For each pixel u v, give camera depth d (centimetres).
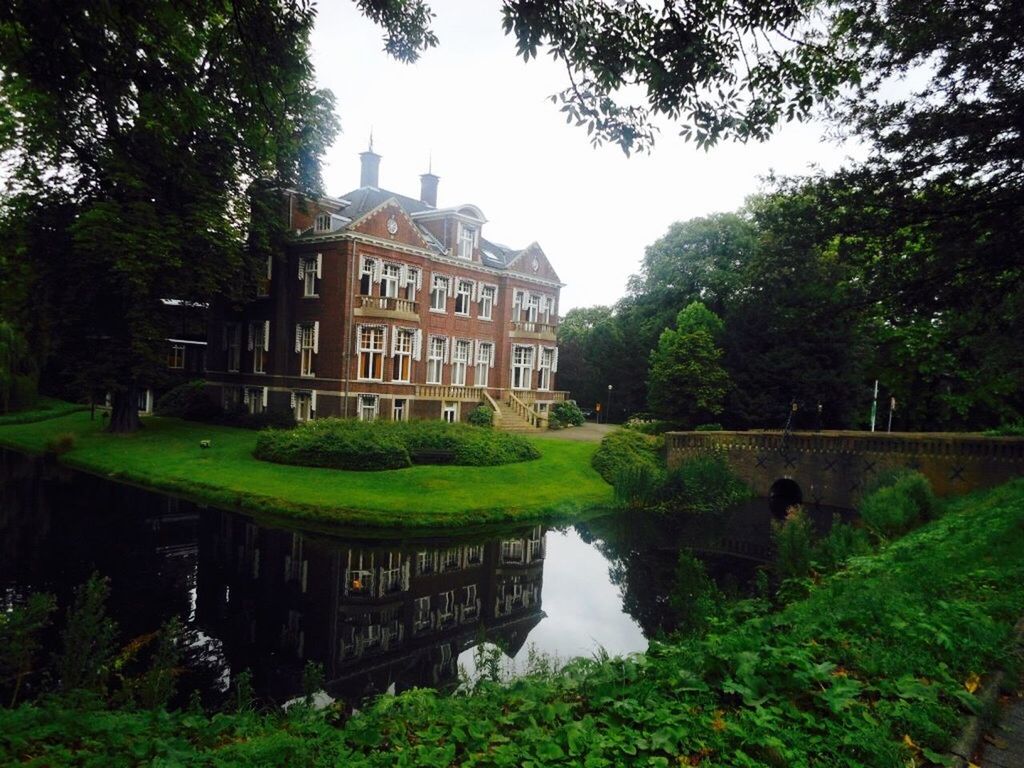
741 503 2866
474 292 3966
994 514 1280
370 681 1036
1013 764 378
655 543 2109
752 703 414
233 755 455
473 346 3975
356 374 3272
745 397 3709
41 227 2642
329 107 2539
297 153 2527
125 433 3162
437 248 3731
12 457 2920
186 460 2630
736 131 696
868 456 2745
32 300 2783
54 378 5209
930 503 1852
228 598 1407
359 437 2569
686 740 386
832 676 436
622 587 1611
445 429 2906
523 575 1700
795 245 1295
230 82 868
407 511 2098
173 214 2617
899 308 1234
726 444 3122
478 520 2139
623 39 644
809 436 2902
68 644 722
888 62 1065
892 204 1146
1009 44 949
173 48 798
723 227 4553
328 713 704
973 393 1331
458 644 1221
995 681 467
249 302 3409
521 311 4288
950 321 1225
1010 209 1056
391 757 411
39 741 477
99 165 2516
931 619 555
